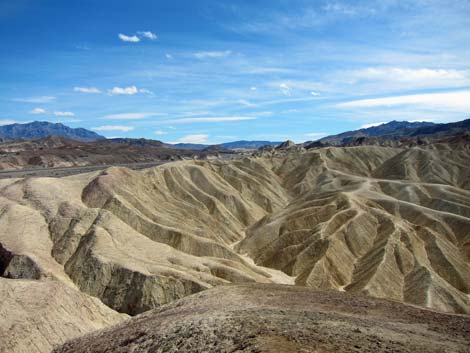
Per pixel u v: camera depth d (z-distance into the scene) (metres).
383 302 28.05
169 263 48.34
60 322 30.30
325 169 121.25
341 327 19.70
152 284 41.47
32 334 27.86
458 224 67.31
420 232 64.31
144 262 46.69
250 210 89.50
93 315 34.38
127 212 62.69
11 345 26.31
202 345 18.55
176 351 18.98
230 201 89.00
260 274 54.88
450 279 55.12
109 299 41.62
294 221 70.81
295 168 127.94
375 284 49.78
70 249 49.06
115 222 54.28
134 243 52.12
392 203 76.06
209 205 84.19
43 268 43.28
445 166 115.56
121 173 77.56
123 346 22.48
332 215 70.19
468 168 113.50
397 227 63.03
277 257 62.44
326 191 90.25
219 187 93.25
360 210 69.38
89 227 52.81
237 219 85.69
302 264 58.66
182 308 29.08
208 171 100.06
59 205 57.81
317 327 19.39
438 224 67.31
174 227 65.56
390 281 51.47
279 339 17.25
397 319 23.23
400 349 16.81
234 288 34.03
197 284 41.75
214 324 20.83
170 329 22.00
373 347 16.84
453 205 78.00
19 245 47.34
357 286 51.06
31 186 63.97
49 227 53.47
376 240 63.00
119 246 50.00
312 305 26.61
